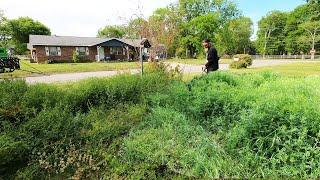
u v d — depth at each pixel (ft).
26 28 244.22
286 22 266.16
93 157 13.53
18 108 15.85
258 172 11.69
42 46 127.44
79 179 12.01
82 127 15.99
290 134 12.14
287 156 11.68
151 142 14.01
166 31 38.55
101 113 19.29
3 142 12.31
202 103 17.02
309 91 17.38
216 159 12.50
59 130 14.52
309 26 196.65
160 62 34.45
